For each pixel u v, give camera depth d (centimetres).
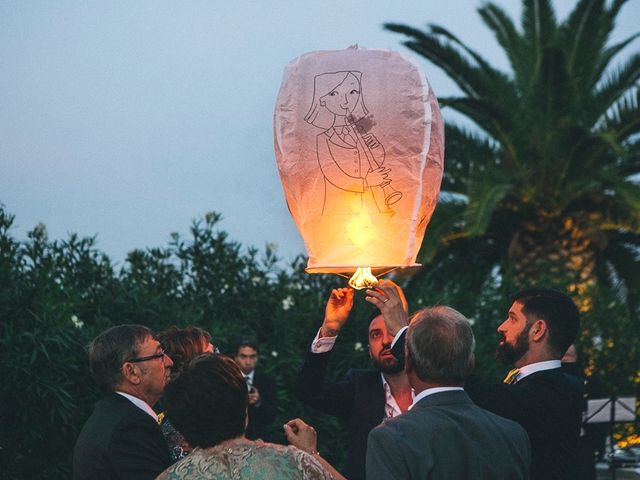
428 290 948
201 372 271
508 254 1453
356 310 830
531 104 1394
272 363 775
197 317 719
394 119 311
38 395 607
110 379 346
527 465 281
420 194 312
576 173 1413
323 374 402
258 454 262
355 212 313
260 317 822
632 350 1106
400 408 405
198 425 266
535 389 338
